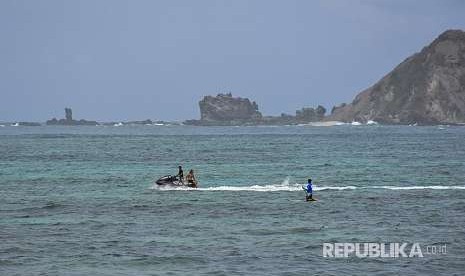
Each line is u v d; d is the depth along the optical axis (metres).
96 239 98.88
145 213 123.50
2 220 116.06
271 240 97.88
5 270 82.44
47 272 81.62
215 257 87.94
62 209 129.12
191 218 117.50
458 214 120.19
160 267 83.56
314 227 107.81
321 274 80.25
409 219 115.06
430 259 86.69
